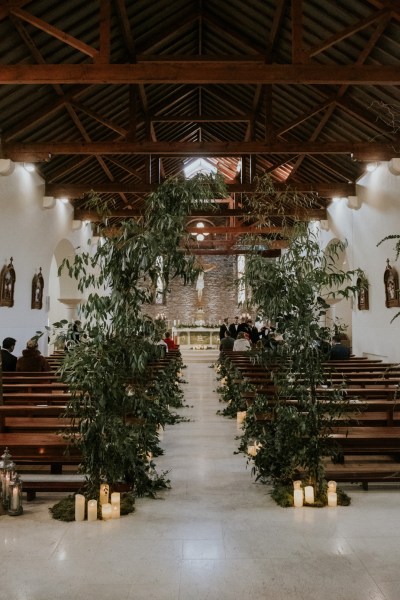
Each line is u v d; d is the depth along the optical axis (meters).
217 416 7.97
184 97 13.12
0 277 10.02
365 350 12.80
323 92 10.20
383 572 2.88
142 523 3.63
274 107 12.05
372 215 11.91
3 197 10.10
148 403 4.99
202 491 4.38
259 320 4.52
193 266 4.07
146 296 4.17
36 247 12.20
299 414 4.29
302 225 4.41
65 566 2.97
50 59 8.99
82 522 3.64
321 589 2.70
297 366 4.25
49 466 5.24
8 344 7.98
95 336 3.94
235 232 17.08
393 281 10.66
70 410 4.00
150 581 2.79
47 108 9.95
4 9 7.17
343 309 16.16
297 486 4.06
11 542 3.30
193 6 9.93
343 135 11.61
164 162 17.44
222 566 2.96
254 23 9.55
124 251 3.94
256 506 3.99
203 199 4.15
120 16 8.63
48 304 13.25
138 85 10.62
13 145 10.11
